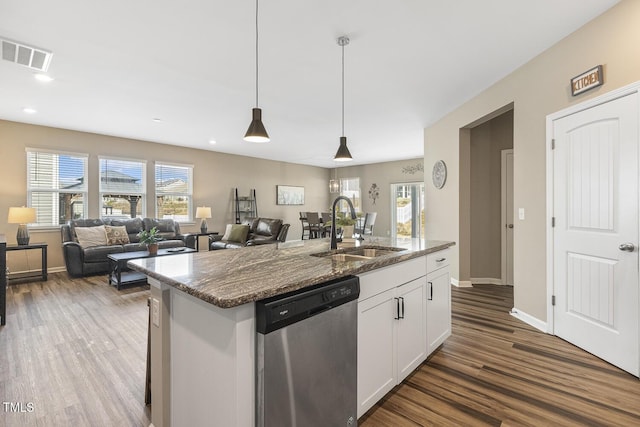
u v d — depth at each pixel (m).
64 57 2.85
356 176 10.19
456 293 4.08
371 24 2.38
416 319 2.13
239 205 8.09
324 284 1.41
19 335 2.73
